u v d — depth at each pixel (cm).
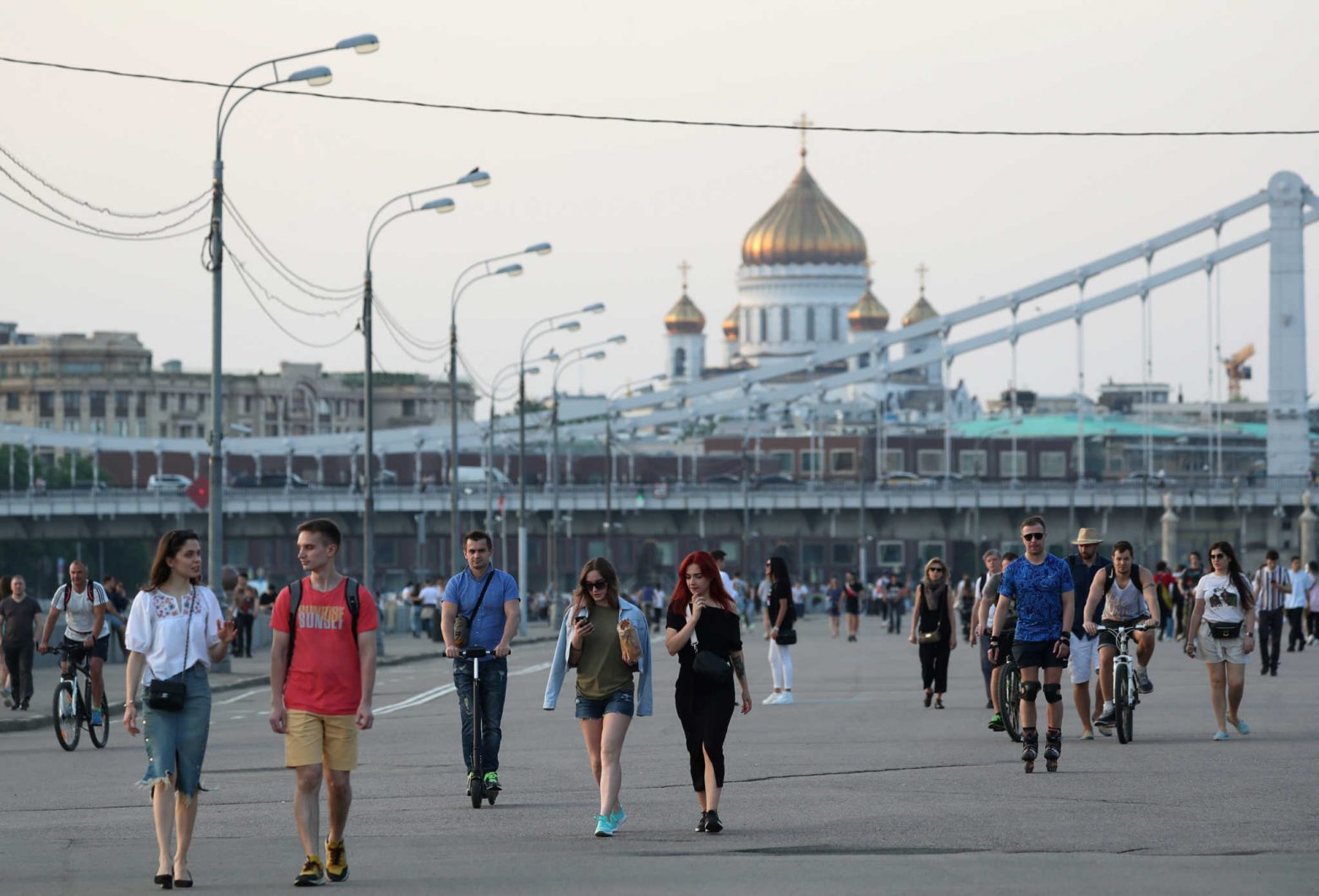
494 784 3275
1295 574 9169
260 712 5972
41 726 5406
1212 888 2297
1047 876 2406
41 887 2436
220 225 7631
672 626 2941
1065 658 3684
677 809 3173
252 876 2520
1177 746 4181
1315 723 4775
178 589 2561
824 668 8325
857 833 2841
